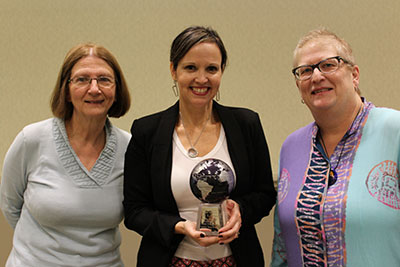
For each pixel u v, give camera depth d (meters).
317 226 1.59
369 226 1.47
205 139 1.88
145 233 1.80
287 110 3.16
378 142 1.55
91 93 1.86
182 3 3.10
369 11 3.12
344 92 1.61
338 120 1.66
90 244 1.92
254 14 3.11
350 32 3.12
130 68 3.11
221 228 1.67
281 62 3.14
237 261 1.80
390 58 3.13
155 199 1.84
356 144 1.61
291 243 1.71
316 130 1.76
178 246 1.81
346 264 1.52
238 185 1.84
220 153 1.85
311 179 1.69
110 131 2.05
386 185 1.48
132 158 1.91
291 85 3.15
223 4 3.10
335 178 1.61
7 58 3.10
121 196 1.99
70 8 3.08
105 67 1.92
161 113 1.95
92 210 1.90
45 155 1.92
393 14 3.12
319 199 1.61
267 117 3.16
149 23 3.10
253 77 3.14
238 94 3.14
